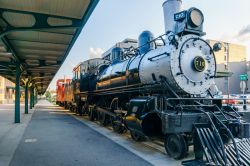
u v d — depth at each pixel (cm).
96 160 586
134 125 704
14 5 638
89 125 1258
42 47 1102
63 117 1747
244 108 700
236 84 4956
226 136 564
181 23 707
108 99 1191
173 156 593
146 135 663
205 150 512
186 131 561
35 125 1261
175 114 557
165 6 825
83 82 1716
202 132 547
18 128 1143
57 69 1847
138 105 709
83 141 821
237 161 480
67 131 1048
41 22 696
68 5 639
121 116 943
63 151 677
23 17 719
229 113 642
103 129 1108
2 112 2239
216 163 481
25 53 1238
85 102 1680
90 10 646
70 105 2455
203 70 694
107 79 1137
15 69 1530
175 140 589
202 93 699
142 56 828
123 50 1190
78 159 596
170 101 661
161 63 687
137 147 729
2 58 1299
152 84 732
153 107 645
